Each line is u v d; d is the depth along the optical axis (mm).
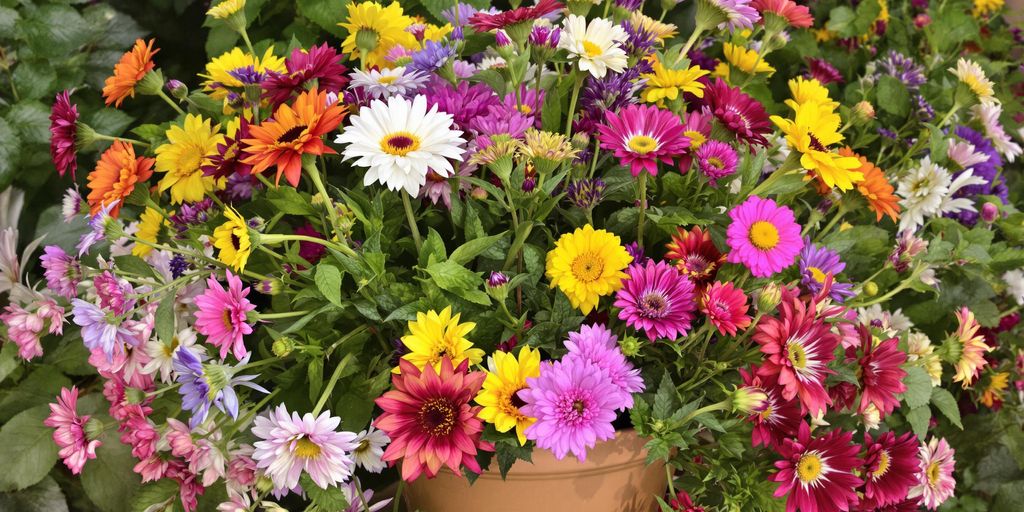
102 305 763
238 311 714
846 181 730
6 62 1138
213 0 1068
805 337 719
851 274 954
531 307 775
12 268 1002
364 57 878
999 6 1644
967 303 1021
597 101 801
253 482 782
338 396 783
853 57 1377
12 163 1076
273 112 810
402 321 763
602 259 720
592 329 715
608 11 919
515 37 792
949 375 1070
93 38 1197
